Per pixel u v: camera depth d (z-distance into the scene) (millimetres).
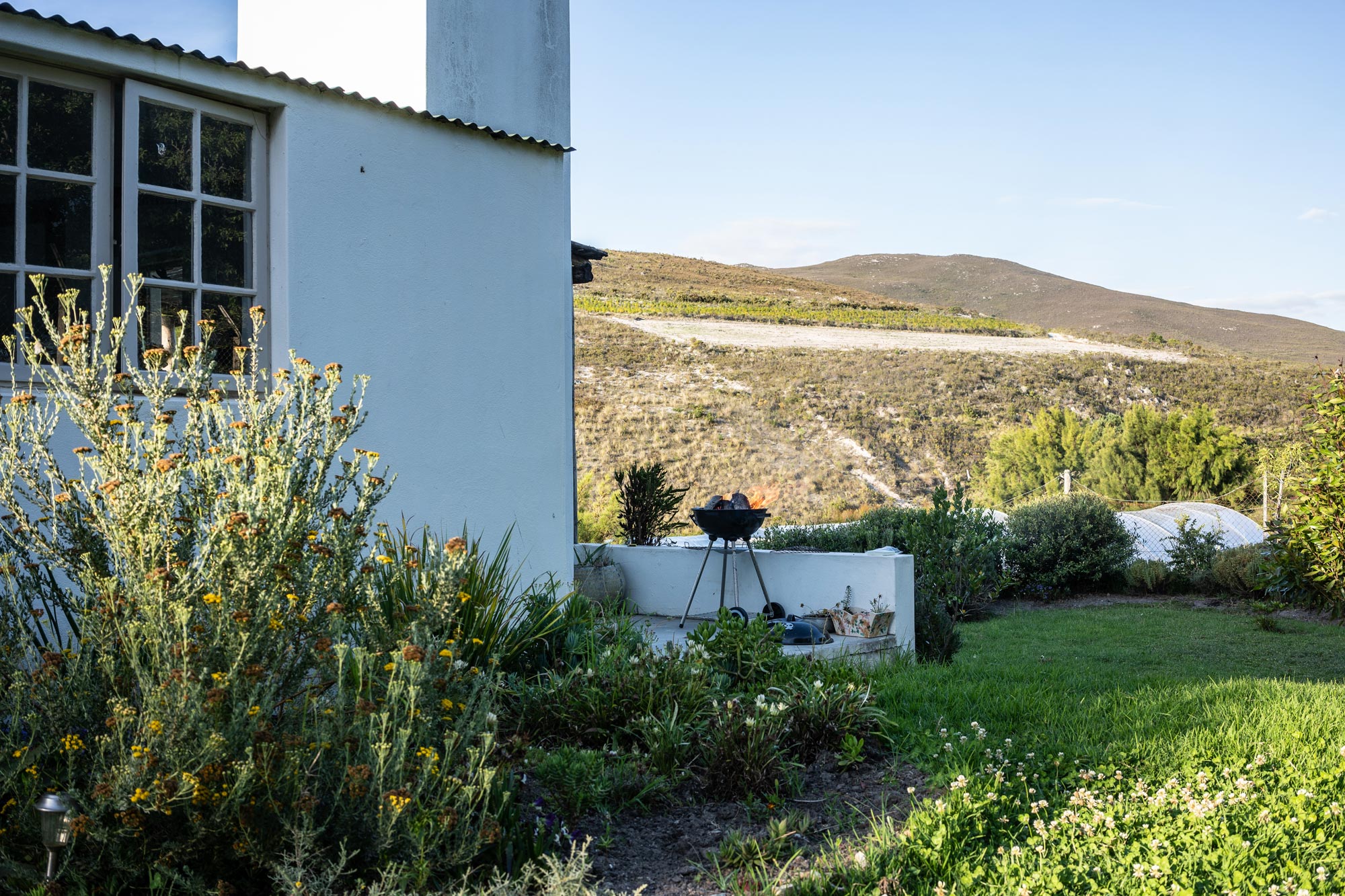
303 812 2984
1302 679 8016
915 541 10617
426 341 6023
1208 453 28406
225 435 3879
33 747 3195
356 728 3273
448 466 6117
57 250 4750
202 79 5082
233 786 2994
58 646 3736
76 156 4824
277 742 3129
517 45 8695
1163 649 9664
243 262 5348
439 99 8031
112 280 4891
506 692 4859
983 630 11141
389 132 5867
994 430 40469
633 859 3730
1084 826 3840
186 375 3973
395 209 5887
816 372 44031
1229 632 10820
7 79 4625
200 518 3549
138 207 4949
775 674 5746
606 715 4844
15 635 3457
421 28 7941
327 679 3496
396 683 3291
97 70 4832
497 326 6430
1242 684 6695
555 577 6754
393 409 5840
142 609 3141
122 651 3270
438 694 3604
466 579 5074
